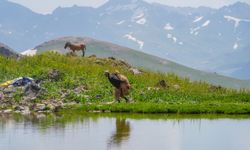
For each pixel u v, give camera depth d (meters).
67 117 92.88
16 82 122.25
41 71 133.12
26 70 138.25
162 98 118.94
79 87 123.50
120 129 78.19
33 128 78.62
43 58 149.38
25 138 69.94
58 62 147.62
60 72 130.62
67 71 136.62
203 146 65.06
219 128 79.81
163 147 64.25
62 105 106.31
